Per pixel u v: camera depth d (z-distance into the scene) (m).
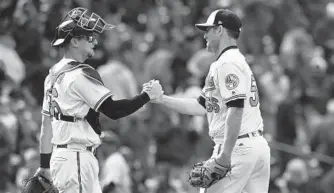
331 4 70.00
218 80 28.02
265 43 65.50
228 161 27.23
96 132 28.64
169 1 65.00
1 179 45.03
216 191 28.61
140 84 56.38
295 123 56.22
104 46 53.62
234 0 64.19
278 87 58.94
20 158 46.62
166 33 61.81
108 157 39.88
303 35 63.72
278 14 66.25
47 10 55.03
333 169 50.12
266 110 55.47
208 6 64.62
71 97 28.14
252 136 28.44
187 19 64.25
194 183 27.91
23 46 54.22
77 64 28.55
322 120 53.78
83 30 28.73
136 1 63.88
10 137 45.69
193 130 51.59
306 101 60.31
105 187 38.50
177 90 56.09
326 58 68.06
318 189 49.34
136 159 49.91
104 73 50.50
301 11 70.06
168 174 50.38
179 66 57.34
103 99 27.92
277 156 52.50
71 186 28.03
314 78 61.53
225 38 28.58
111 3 63.03
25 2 54.84
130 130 50.06
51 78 28.86
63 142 28.23
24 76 53.31
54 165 28.30
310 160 52.12
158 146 51.34
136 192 48.41
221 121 28.33
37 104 53.28
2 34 54.56
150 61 56.66
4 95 48.69
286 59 61.78
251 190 28.77
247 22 63.41
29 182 30.06
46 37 55.34
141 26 63.38
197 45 59.75
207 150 50.25
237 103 27.31
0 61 50.16
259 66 60.44
